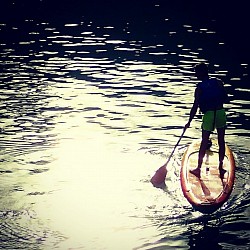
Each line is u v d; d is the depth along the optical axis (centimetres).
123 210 1112
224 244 993
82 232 1028
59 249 971
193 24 3469
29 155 1392
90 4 4291
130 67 2378
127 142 1496
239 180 1241
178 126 1638
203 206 1096
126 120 1688
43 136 1535
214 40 2986
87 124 1645
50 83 2117
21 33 3150
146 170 1305
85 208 1118
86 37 3030
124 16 3747
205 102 1208
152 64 2438
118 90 2028
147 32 3189
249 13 3919
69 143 1483
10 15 3803
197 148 1362
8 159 1363
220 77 2225
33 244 984
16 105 1823
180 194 1177
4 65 2400
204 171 1238
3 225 1046
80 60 2506
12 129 1584
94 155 1399
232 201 1145
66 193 1185
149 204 1134
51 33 3150
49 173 1286
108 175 1275
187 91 2022
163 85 2100
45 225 1052
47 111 1766
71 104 1848
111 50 2716
